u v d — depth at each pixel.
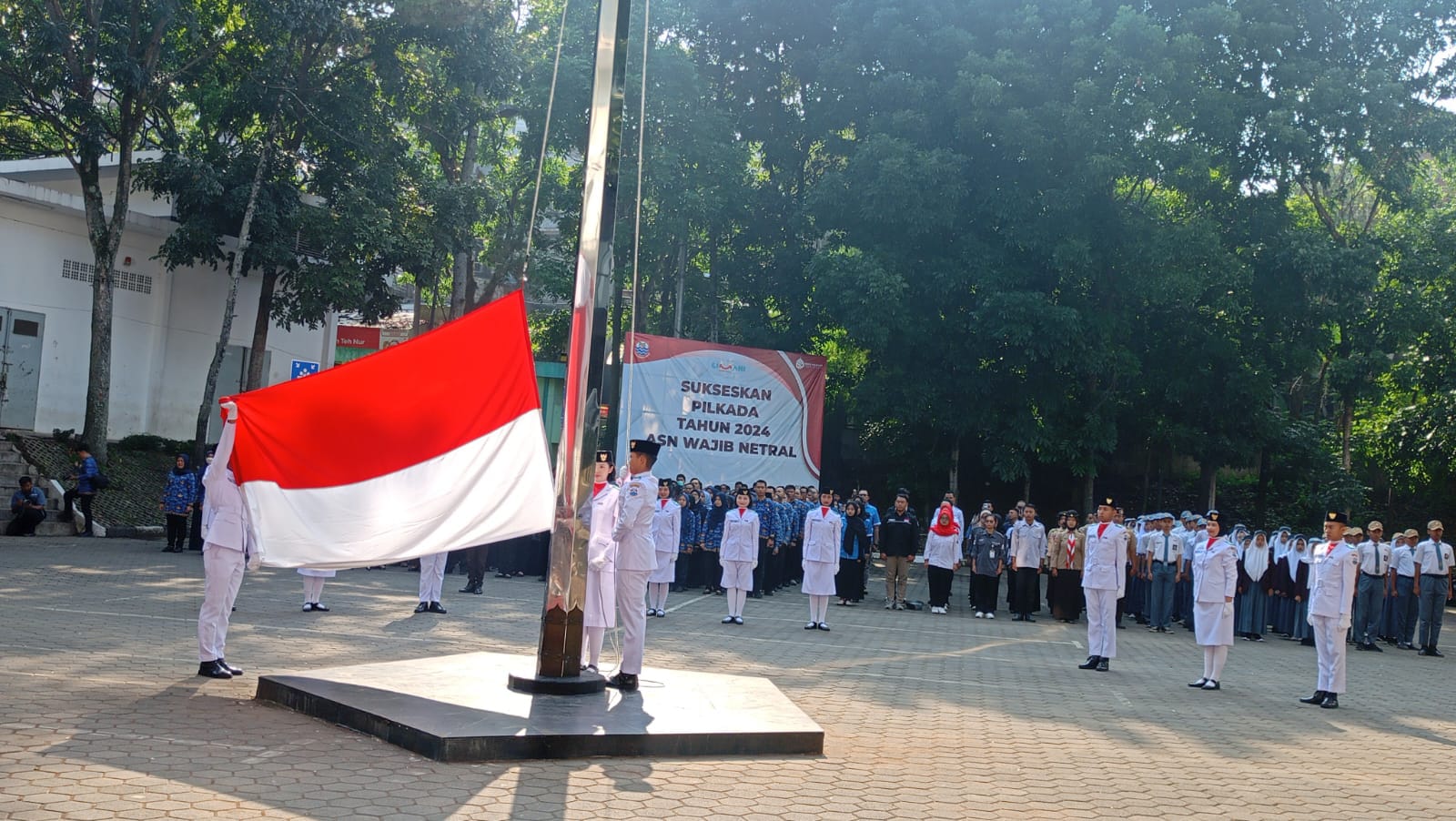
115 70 23.38
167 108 26.80
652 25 31.28
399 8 25.42
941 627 18.53
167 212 29.91
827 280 27.75
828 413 35.50
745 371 26.03
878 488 36.31
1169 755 8.83
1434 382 32.94
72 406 27.61
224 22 26.81
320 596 15.27
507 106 33.09
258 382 28.67
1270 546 21.41
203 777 6.18
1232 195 29.77
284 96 25.72
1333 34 29.34
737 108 33.38
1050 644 16.89
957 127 28.39
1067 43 28.31
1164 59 26.64
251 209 25.28
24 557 18.30
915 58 29.50
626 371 24.98
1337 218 36.66
